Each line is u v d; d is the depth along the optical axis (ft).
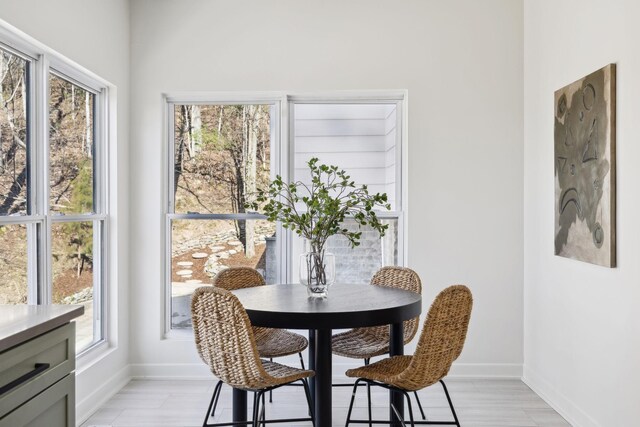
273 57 12.66
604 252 8.52
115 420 10.03
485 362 12.66
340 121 13.26
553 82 10.77
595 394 9.02
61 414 5.17
